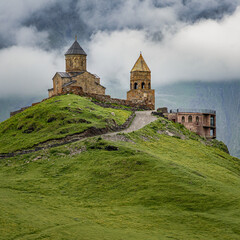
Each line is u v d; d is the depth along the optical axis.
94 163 73.62
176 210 56.78
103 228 51.03
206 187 63.62
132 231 50.53
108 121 99.75
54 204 59.50
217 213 55.38
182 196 60.22
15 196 61.56
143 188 63.47
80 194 63.91
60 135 89.19
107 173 69.38
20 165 77.56
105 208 58.50
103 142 80.50
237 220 52.88
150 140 94.62
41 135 92.50
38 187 66.44
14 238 45.97
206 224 52.47
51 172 72.69
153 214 55.81
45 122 99.94
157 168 69.44
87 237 47.66
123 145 80.75
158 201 59.53
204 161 90.69
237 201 58.59
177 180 65.25
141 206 58.66
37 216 53.31
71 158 77.19
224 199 59.28
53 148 82.19
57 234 47.78
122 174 68.56
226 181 76.00
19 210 54.88
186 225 52.53
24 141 90.75
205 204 57.91
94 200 61.69
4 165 78.81
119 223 52.97
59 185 67.38
